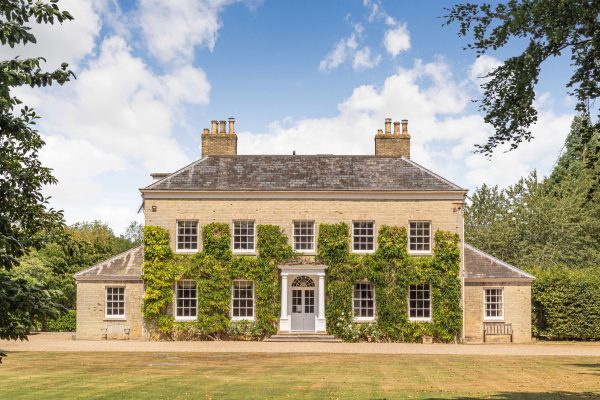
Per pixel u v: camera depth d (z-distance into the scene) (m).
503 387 15.69
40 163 7.40
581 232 51.19
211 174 34.81
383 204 33.72
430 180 34.19
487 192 66.12
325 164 35.59
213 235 33.50
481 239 55.53
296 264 32.88
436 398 13.64
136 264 34.28
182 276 33.41
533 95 9.12
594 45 8.68
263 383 16.11
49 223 7.15
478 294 33.47
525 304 33.28
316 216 33.69
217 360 22.72
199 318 33.03
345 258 33.19
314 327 33.44
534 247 51.59
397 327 32.81
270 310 33.12
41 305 6.36
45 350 26.59
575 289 34.06
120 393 14.13
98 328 33.38
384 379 17.22
